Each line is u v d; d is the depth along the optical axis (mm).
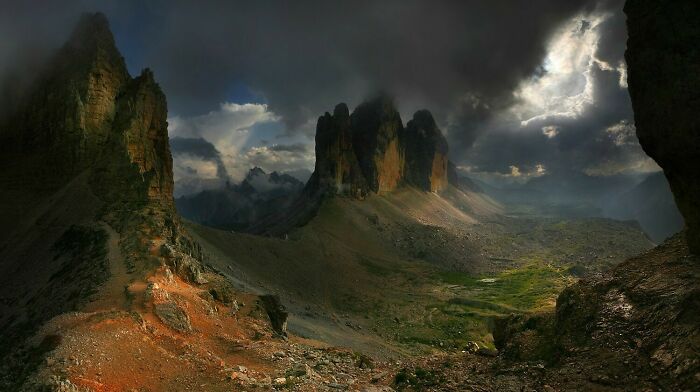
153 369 31969
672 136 28766
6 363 34625
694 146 27547
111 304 45438
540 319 37844
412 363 40875
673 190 30969
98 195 88250
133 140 97375
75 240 75812
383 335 121750
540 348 34094
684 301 26422
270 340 49375
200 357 35406
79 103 101938
